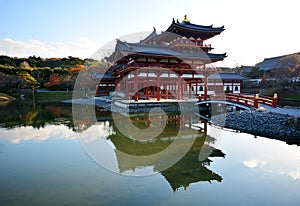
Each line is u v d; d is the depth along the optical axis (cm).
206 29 2800
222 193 511
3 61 5544
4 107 2783
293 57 3722
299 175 635
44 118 1808
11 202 463
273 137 1136
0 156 782
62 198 478
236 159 779
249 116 1415
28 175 605
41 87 4788
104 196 487
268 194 512
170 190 516
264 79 3603
